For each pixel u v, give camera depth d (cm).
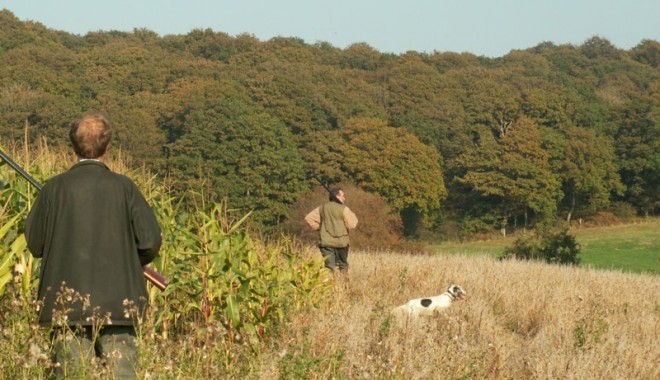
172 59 13525
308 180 10344
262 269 893
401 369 673
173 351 652
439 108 13300
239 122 9819
